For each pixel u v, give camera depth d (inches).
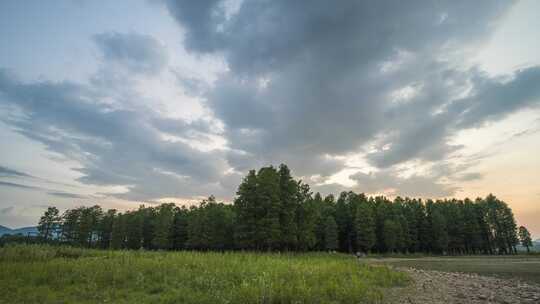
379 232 3102.9
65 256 960.3
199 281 548.4
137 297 472.7
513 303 519.8
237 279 583.5
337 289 523.2
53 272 602.9
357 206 3127.5
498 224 3489.2
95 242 4033.0
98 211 4143.7
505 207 3501.5
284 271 664.4
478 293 608.1
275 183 2156.7
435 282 754.8
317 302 465.7
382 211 3169.3
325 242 2851.9
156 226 3221.0
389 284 679.1
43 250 957.2
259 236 2016.5
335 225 2837.1
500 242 3454.7
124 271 620.1
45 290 494.9
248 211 2150.6
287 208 2181.3
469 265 1517.0
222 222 2669.8
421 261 1893.5
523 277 951.0
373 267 948.6
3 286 504.1
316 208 2709.2
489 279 871.7
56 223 3946.9
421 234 3319.4
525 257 2445.9
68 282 551.2
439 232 3149.6
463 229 3334.2
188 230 3034.0
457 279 845.8
